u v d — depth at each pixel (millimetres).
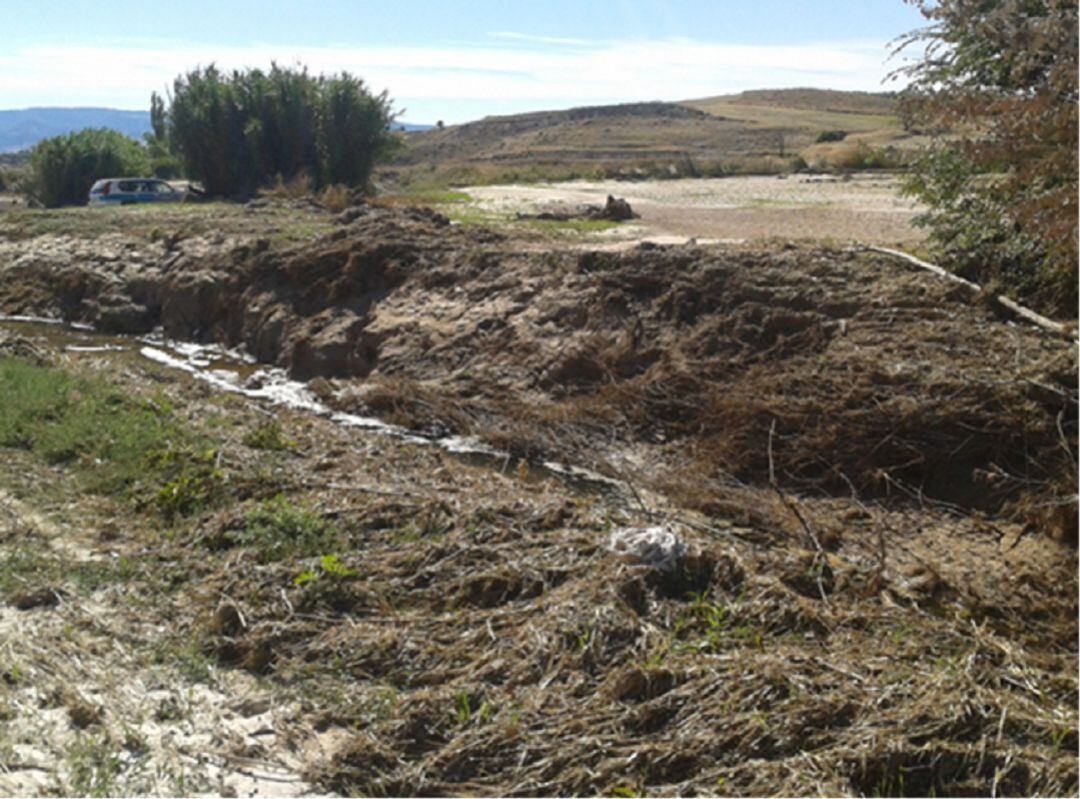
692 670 5652
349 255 16234
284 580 7027
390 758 5223
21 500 8766
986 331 11055
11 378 12219
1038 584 8172
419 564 7266
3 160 79438
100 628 6547
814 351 11414
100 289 18859
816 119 97312
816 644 6105
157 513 8531
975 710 5262
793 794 4738
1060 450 9508
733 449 10562
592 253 14117
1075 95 9938
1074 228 10039
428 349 13906
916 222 13414
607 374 12289
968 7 10188
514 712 5465
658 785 4953
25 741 5262
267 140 32156
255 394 13969
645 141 81938
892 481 9742
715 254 13344
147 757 5203
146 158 39031
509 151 80188
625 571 6688
